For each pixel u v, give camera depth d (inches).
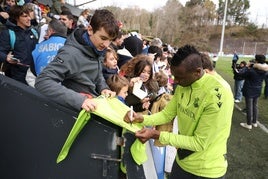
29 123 57.4
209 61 91.7
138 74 114.9
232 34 2225.6
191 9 2155.5
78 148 56.1
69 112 54.8
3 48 105.4
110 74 108.2
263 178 143.8
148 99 105.8
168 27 2038.6
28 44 111.7
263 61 216.7
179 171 79.2
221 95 64.6
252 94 219.5
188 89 69.9
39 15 180.4
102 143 55.5
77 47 60.2
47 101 55.7
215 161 72.1
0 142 59.9
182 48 65.0
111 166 56.0
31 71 94.1
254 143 193.8
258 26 2282.2
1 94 57.7
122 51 143.6
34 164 59.0
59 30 95.3
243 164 159.2
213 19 2249.0
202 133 66.4
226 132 71.7
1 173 61.9
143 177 61.1
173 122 109.7
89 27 60.1
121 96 92.8
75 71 60.5
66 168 57.4
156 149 98.5
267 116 265.4
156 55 178.4
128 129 56.9
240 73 221.9
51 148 57.2
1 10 183.0
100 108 55.3
